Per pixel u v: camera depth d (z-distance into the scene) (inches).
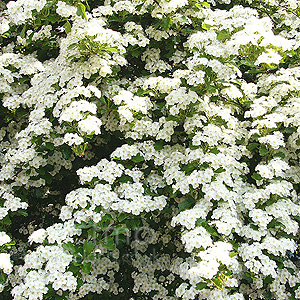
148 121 112.5
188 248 86.8
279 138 106.3
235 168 109.9
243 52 119.3
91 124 97.1
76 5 117.8
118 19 131.3
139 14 129.2
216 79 108.4
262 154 104.6
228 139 110.3
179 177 101.0
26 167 113.0
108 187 99.6
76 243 98.2
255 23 123.2
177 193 102.3
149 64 129.6
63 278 87.4
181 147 113.4
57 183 136.9
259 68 123.7
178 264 112.1
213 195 93.8
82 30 105.9
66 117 97.7
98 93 105.9
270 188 98.0
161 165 110.7
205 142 103.0
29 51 137.5
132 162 109.2
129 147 106.2
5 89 122.6
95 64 108.9
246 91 117.9
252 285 108.9
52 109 113.0
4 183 116.1
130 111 109.2
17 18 117.7
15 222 136.6
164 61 134.6
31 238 94.7
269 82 122.0
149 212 106.4
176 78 113.6
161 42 131.2
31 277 87.0
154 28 121.8
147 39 125.4
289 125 112.3
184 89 107.0
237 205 103.4
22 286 85.6
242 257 92.7
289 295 100.2
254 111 110.9
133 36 127.3
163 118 111.8
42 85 118.1
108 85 119.8
